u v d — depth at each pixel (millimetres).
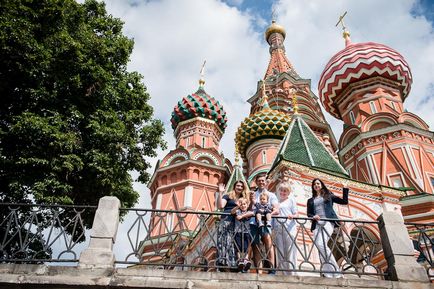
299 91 38438
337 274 8664
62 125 11617
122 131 12906
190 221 27234
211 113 36281
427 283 7363
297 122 19516
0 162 10773
